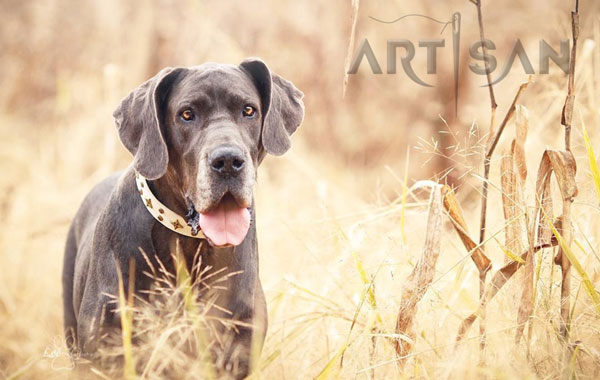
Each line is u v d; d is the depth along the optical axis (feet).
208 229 13.56
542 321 14.19
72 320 18.39
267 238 22.48
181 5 34.27
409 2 30.09
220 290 14.57
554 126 21.42
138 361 13.91
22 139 33.63
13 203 26.37
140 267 14.44
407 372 14.34
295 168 28.81
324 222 19.51
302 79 32.60
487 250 16.78
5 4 40.68
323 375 13.66
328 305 16.66
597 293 14.24
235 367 14.35
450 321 15.29
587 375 13.93
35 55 39.37
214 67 14.57
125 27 35.73
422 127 29.07
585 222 16.10
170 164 14.60
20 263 22.70
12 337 18.70
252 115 14.65
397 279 16.37
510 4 27.89
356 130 30.78
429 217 13.93
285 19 33.55
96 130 31.65
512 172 14.80
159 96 14.57
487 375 13.91
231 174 13.51
